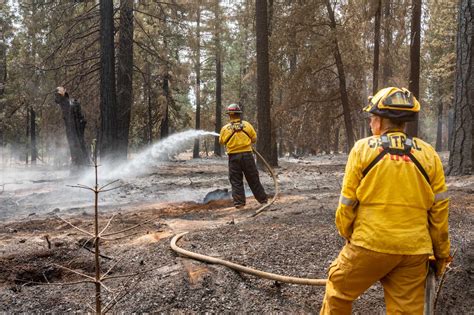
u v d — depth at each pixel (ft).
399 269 9.82
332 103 91.09
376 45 69.82
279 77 81.15
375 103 10.22
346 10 80.12
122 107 68.08
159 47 76.69
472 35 36.78
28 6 68.39
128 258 16.94
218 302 13.62
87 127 81.30
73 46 69.26
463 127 37.60
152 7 74.13
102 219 26.04
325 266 15.94
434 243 10.03
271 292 14.26
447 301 15.05
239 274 15.05
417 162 9.73
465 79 37.17
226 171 62.49
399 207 9.56
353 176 9.91
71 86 68.74
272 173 30.01
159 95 91.35
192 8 75.77
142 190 40.88
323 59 80.74
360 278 9.99
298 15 78.02
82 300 13.56
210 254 16.75
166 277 14.70
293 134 93.40
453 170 38.24
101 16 58.13
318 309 13.74
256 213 25.57
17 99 105.60
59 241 19.54
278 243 17.92
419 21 60.29
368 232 9.66
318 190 36.29
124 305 13.21
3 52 116.67
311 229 19.89
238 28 113.91
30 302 13.39
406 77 73.97
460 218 21.97
